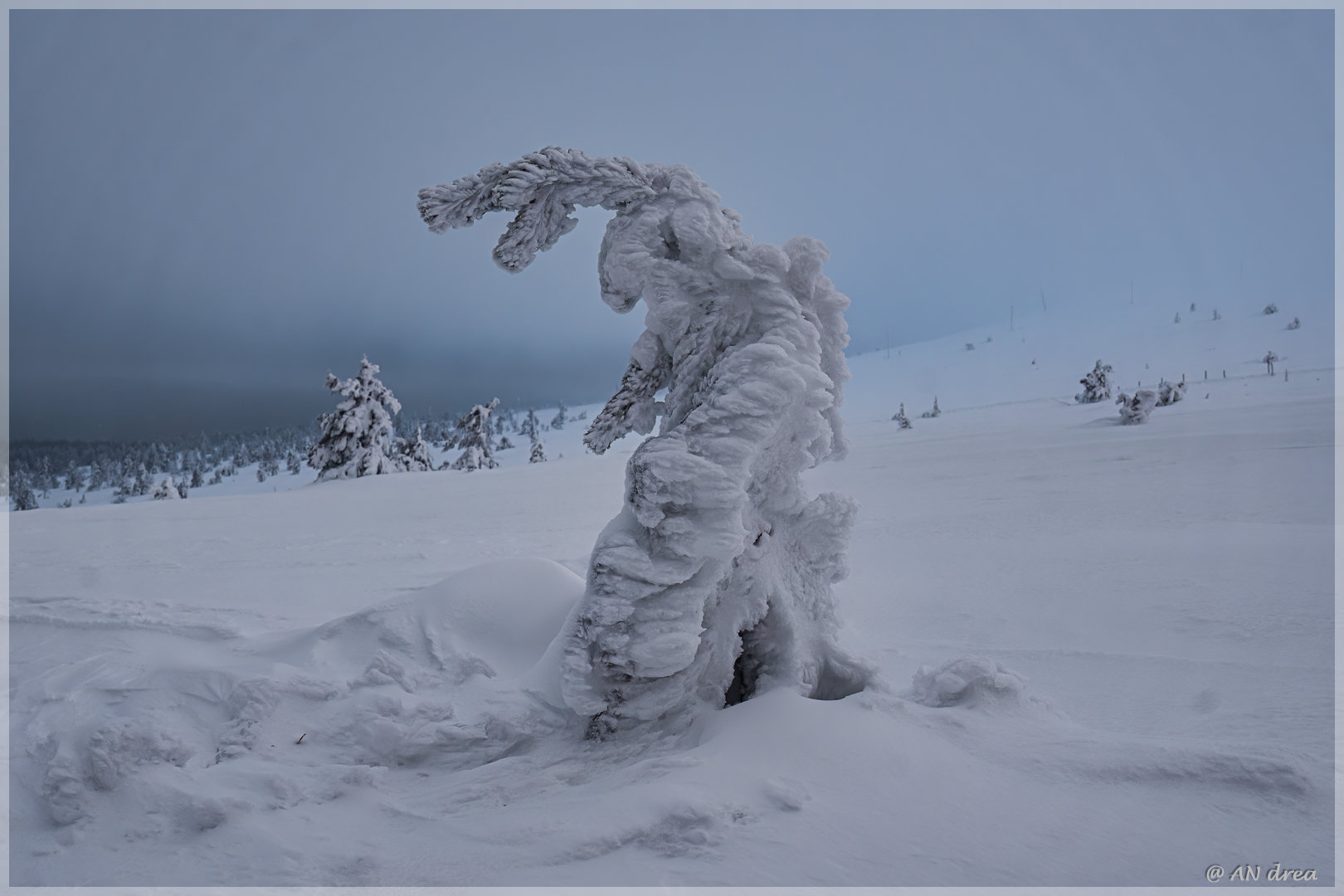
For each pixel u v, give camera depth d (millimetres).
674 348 3713
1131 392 59719
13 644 5438
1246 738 3117
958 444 28922
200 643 5125
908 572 7613
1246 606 5465
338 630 3992
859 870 2035
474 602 3947
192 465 110500
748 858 2094
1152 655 4523
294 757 3037
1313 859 2066
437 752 3086
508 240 3582
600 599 3107
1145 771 2541
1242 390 48062
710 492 3072
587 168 3600
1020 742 2812
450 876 2113
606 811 2344
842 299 3801
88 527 16234
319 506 19984
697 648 3232
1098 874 2025
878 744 2717
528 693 3320
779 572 3652
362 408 35312
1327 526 8688
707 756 2705
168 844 2445
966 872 2029
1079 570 7102
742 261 3648
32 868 2312
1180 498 11805
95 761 2695
